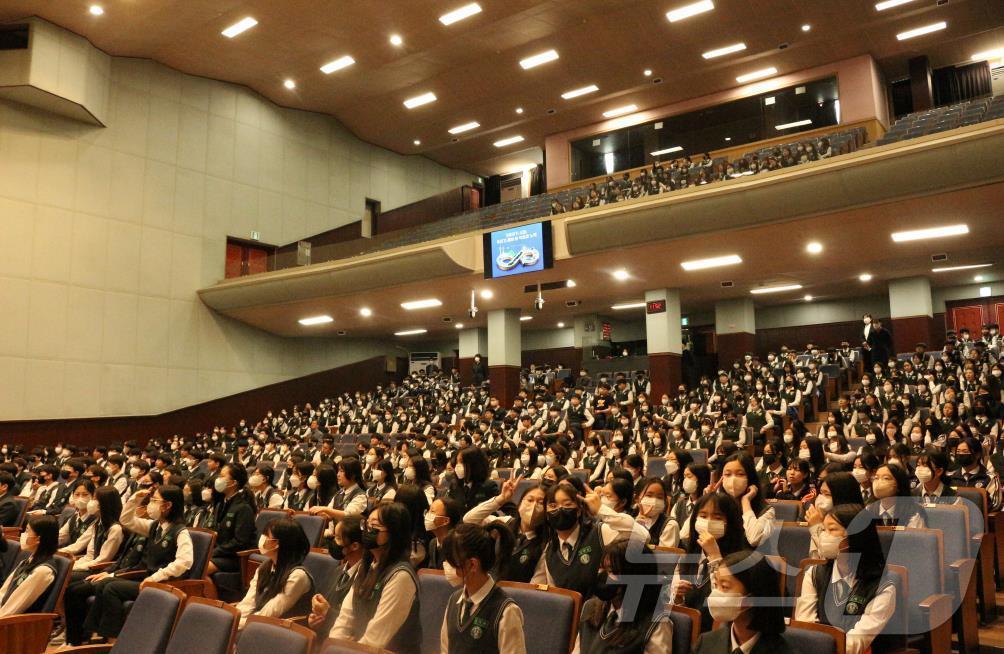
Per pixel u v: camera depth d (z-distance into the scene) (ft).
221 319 74.69
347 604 12.69
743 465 14.82
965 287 62.85
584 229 52.24
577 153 86.22
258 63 69.77
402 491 15.08
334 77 73.15
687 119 78.79
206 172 73.15
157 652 12.29
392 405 66.85
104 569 20.83
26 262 60.13
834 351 56.65
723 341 68.64
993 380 39.01
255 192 77.15
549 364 86.43
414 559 14.67
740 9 60.13
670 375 61.26
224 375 74.74
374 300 66.90
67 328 62.23
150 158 68.85
